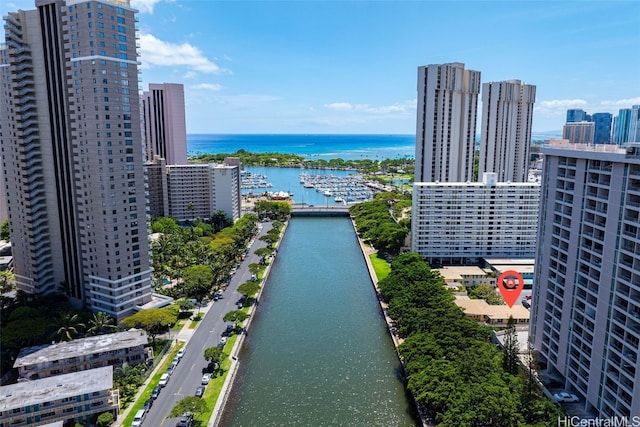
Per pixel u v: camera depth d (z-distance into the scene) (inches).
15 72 5644.7
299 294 7032.5
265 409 4141.2
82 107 5344.5
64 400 3710.6
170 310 5536.4
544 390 3983.8
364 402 4252.0
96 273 5689.0
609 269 3457.2
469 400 3553.2
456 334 4589.1
